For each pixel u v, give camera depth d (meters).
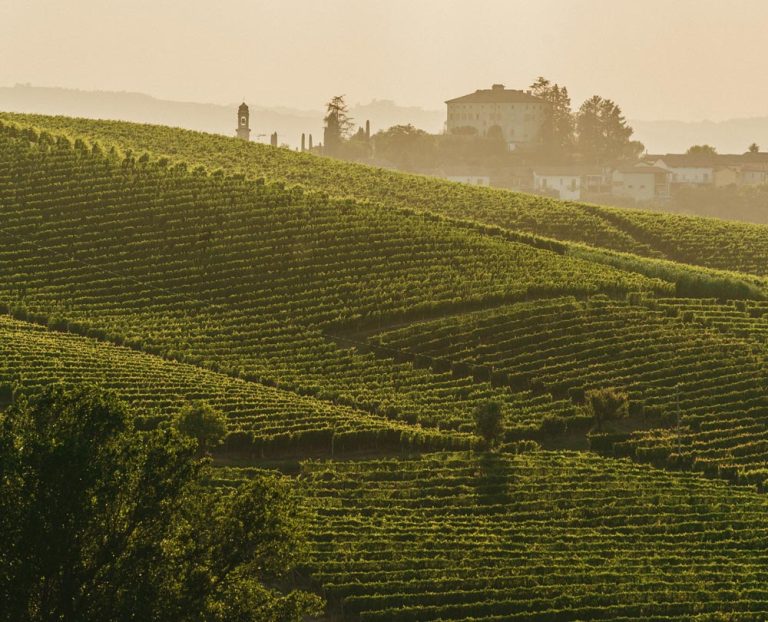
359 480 176.00
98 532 103.81
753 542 155.75
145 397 199.75
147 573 102.81
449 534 156.38
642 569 146.62
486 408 190.50
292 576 144.50
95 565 102.62
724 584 142.12
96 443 105.44
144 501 105.12
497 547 153.00
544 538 156.38
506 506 167.00
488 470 180.50
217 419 172.38
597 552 152.12
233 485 171.00
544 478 177.75
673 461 189.25
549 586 140.50
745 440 195.12
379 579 143.25
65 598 100.12
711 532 158.25
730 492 175.12
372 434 192.88
